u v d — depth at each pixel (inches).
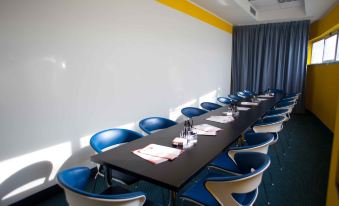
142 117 140.2
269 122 106.1
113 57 116.9
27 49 82.5
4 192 80.2
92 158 63.3
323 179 106.3
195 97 200.1
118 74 120.6
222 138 79.2
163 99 158.7
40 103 87.6
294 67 242.4
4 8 75.7
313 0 161.9
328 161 126.0
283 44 244.8
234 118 111.1
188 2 176.7
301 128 193.0
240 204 55.9
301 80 240.1
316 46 244.4
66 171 54.7
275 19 233.9
